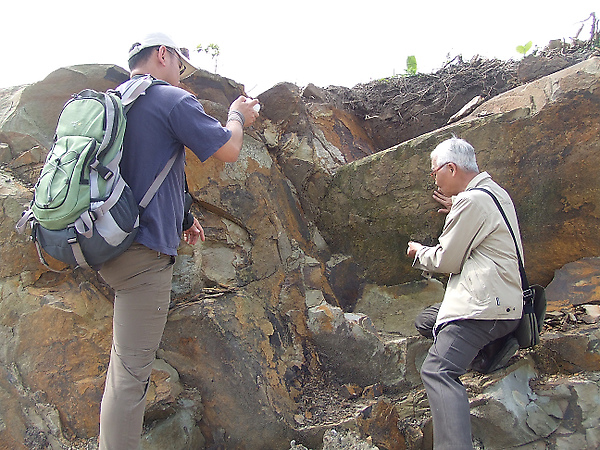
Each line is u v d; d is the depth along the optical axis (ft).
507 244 6.79
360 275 10.72
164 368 7.93
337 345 9.23
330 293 10.32
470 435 6.25
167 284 6.12
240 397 7.98
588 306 8.83
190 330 8.13
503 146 9.36
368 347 9.12
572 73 9.02
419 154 9.94
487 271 6.63
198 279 8.79
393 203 10.27
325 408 8.50
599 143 8.73
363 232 10.70
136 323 5.92
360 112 15.14
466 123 9.68
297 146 11.66
